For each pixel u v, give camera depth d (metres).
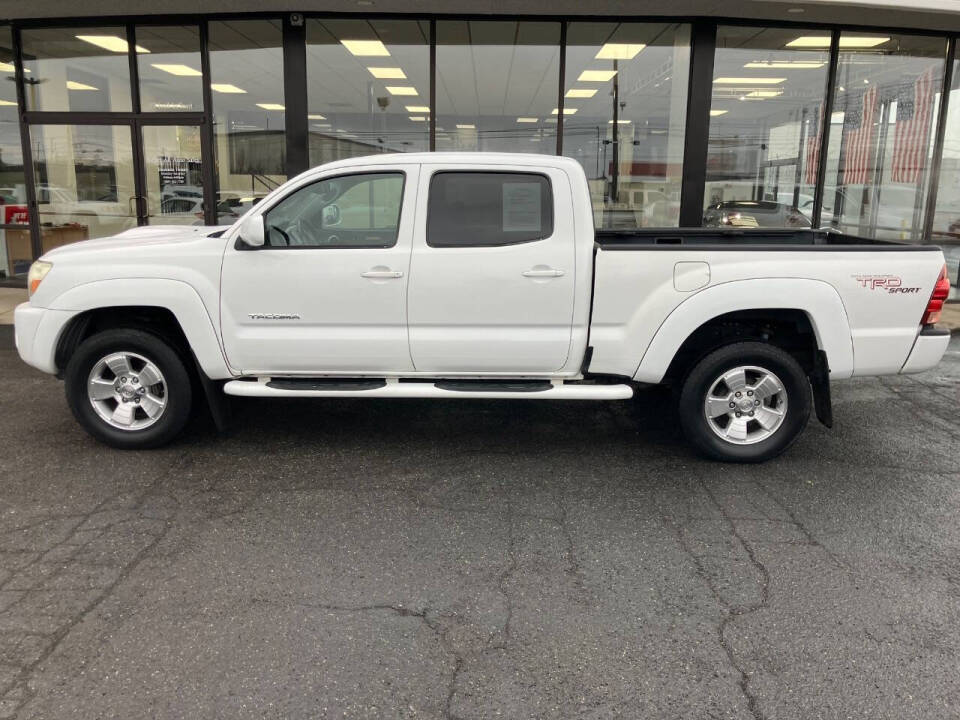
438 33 10.06
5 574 3.36
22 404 5.89
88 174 10.77
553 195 4.55
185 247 4.67
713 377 4.68
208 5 9.48
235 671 2.72
